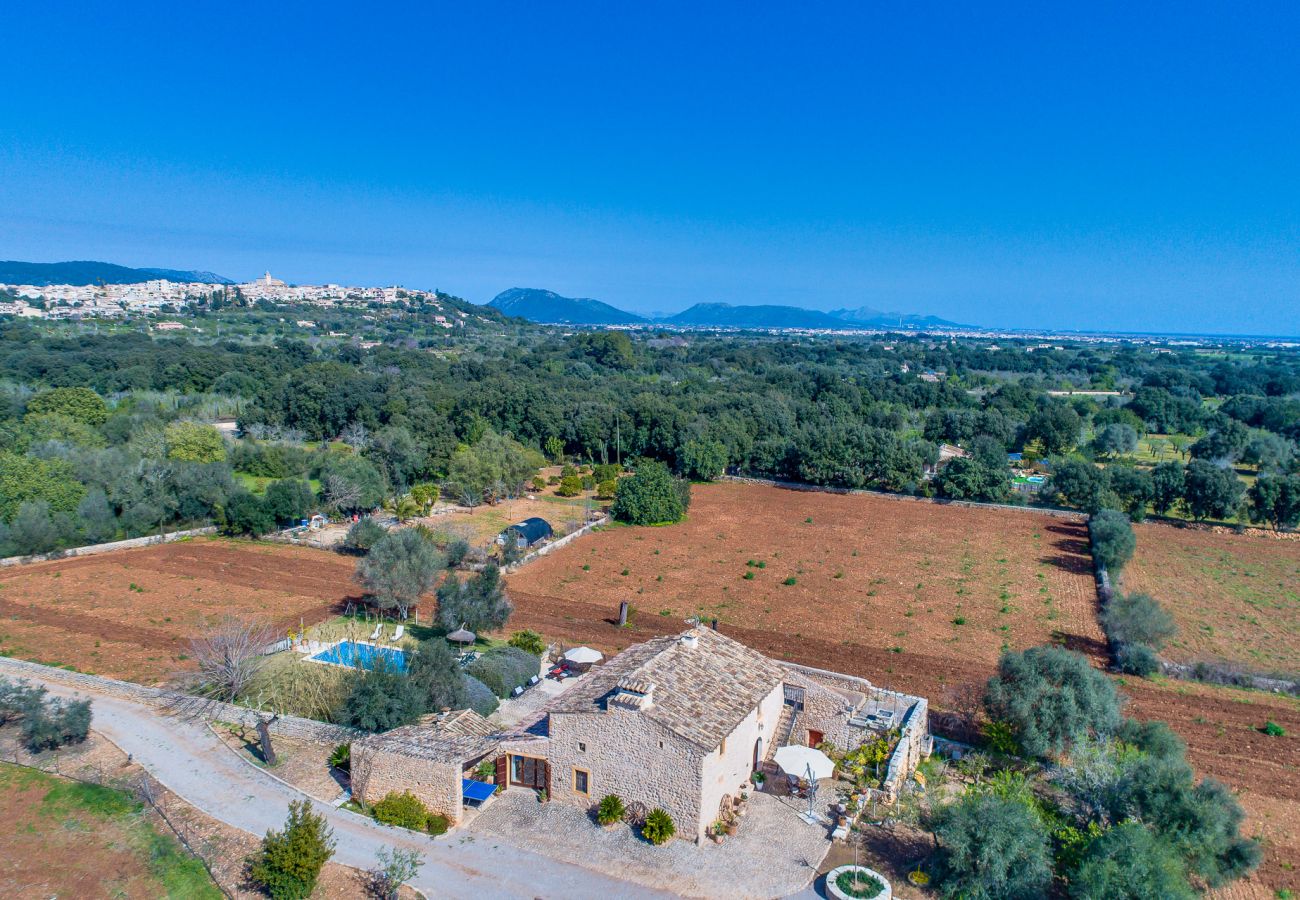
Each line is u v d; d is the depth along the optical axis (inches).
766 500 3890.3
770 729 1352.1
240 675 1531.7
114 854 1061.1
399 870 988.6
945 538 3125.0
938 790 1266.0
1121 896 935.0
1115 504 3417.8
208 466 3063.5
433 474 4055.1
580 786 1189.7
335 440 4785.9
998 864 996.6
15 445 3314.5
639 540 3046.3
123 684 1560.0
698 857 1078.4
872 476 4101.9
